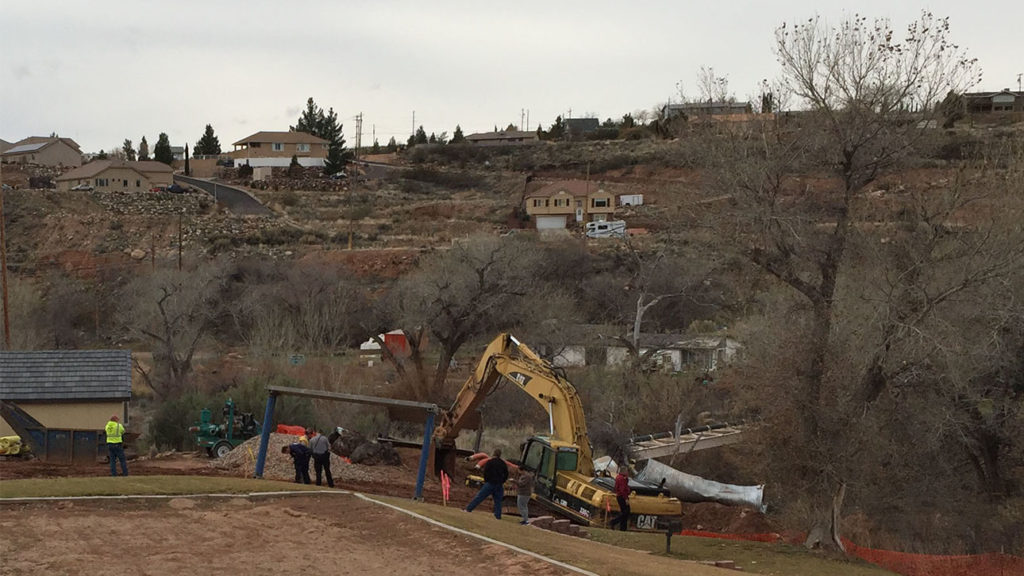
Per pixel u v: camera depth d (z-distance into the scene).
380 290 81.25
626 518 24.28
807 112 25.14
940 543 28.89
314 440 23.62
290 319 63.06
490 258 55.94
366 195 128.00
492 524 18.58
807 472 26.20
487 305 55.00
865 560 24.42
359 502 18.61
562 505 25.47
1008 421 30.92
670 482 33.44
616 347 58.06
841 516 27.83
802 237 24.75
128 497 17.67
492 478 21.34
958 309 26.20
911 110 24.62
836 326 26.33
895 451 28.80
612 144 148.75
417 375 55.41
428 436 22.19
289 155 150.50
